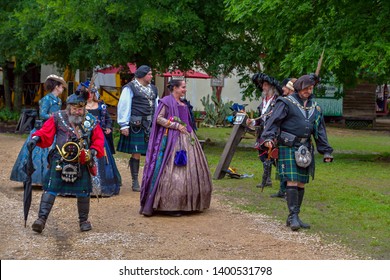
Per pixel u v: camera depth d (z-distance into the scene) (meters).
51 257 6.47
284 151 7.72
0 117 26.61
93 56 17.36
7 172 12.23
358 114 30.45
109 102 28.77
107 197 9.80
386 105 37.22
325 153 7.76
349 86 15.93
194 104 30.53
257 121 10.40
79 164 7.40
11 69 29.69
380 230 7.89
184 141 8.61
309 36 13.92
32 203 9.18
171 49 16.44
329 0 13.88
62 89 9.91
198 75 25.03
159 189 8.44
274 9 13.90
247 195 10.17
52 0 16.88
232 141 11.87
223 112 27.47
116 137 19.38
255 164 14.16
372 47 12.78
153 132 8.59
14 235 7.33
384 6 12.98
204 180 8.66
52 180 7.41
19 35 20.42
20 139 19.97
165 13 15.73
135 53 17.23
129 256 6.55
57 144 7.41
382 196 10.35
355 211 9.03
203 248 6.92
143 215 8.55
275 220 8.39
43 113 9.64
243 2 13.79
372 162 15.43
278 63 15.80
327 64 13.34
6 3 22.52
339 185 11.44
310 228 7.94
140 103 10.21
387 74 14.95
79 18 16.20
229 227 7.97
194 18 15.82
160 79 29.27
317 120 7.74
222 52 16.48
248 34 16.53
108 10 15.53
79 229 7.71
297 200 7.86
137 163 10.46
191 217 8.52
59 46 18.88
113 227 7.86
